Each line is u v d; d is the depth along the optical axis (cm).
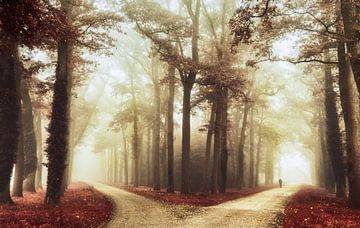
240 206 2127
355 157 2059
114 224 1395
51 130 2036
